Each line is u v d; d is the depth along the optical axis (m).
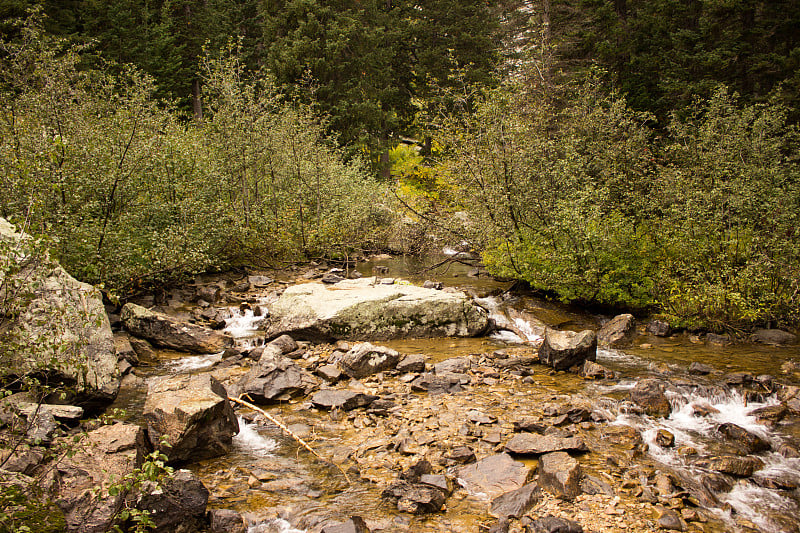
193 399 6.33
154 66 29.50
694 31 24.64
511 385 8.63
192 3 34.66
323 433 6.87
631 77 23.72
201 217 14.38
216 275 16.83
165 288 14.27
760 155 14.52
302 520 4.94
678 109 21.52
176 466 5.98
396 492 5.35
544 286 13.88
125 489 3.93
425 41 34.28
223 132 17.19
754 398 8.08
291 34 29.94
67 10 26.36
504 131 14.57
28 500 4.25
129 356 9.38
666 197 14.03
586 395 8.16
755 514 5.20
